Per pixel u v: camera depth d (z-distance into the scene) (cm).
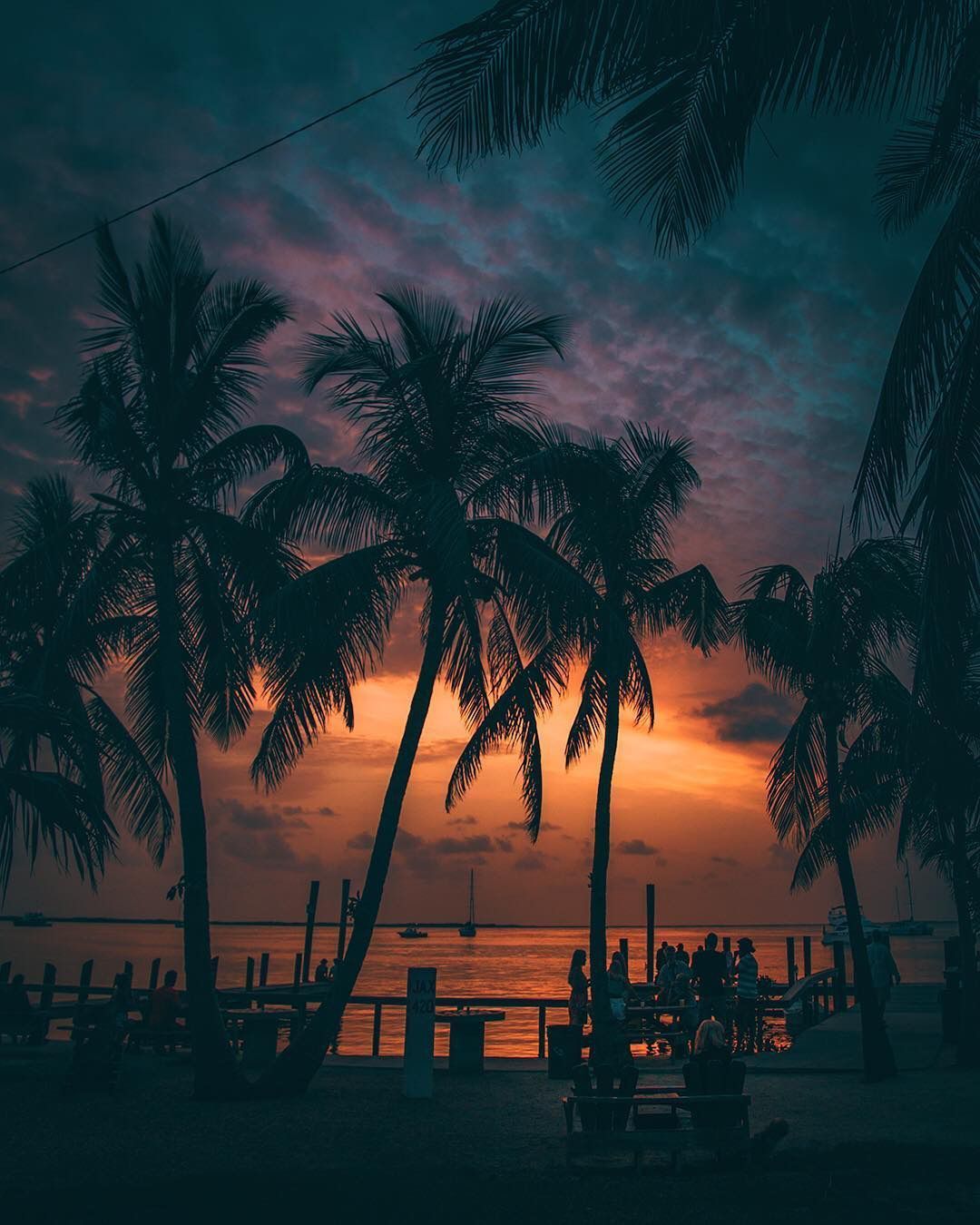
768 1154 1059
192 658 1866
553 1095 1541
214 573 1777
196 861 1599
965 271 635
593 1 647
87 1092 1547
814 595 1762
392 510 1686
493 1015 1800
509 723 1927
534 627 1728
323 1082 1678
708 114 709
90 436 1647
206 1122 1350
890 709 1703
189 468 1711
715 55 697
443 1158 1146
